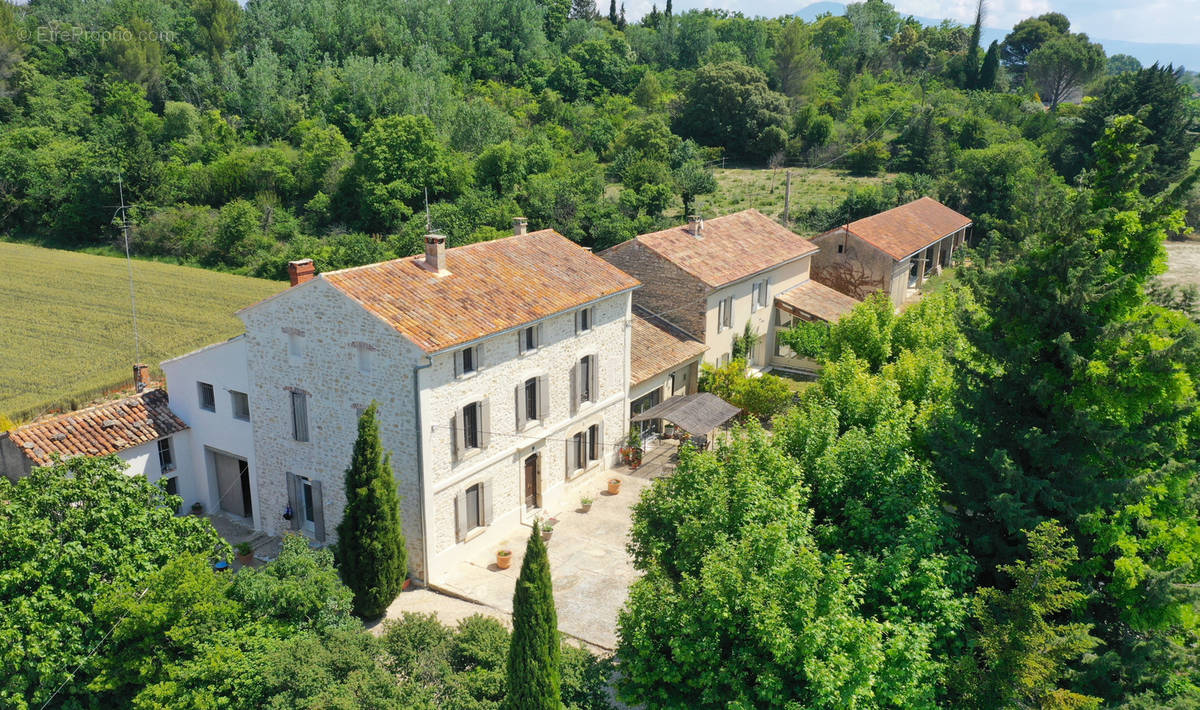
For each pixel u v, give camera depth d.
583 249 32.25
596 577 25.58
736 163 92.38
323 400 25.16
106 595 17.62
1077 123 77.44
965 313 20.80
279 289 58.06
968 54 114.06
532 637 15.68
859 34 129.12
